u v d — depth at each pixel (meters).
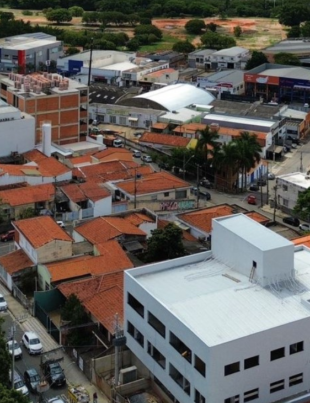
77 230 103.75
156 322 68.44
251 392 63.28
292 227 117.75
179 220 111.44
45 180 125.00
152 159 149.38
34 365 77.94
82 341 79.94
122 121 177.00
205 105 182.88
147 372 72.56
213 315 65.88
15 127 138.75
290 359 64.69
